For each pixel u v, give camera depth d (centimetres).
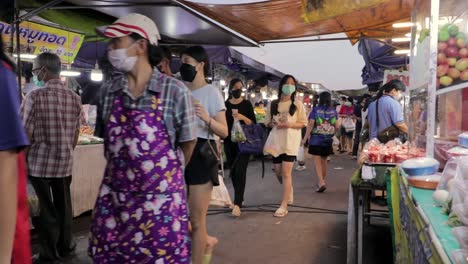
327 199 723
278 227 545
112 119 198
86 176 564
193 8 527
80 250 452
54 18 618
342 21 629
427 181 229
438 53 298
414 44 397
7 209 127
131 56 203
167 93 203
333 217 597
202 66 355
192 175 330
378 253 446
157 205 194
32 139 405
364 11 573
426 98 302
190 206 335
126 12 634
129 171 193
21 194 148
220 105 347
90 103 904
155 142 195
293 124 595
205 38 805
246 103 616
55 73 416
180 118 205
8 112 127
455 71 295
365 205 400
